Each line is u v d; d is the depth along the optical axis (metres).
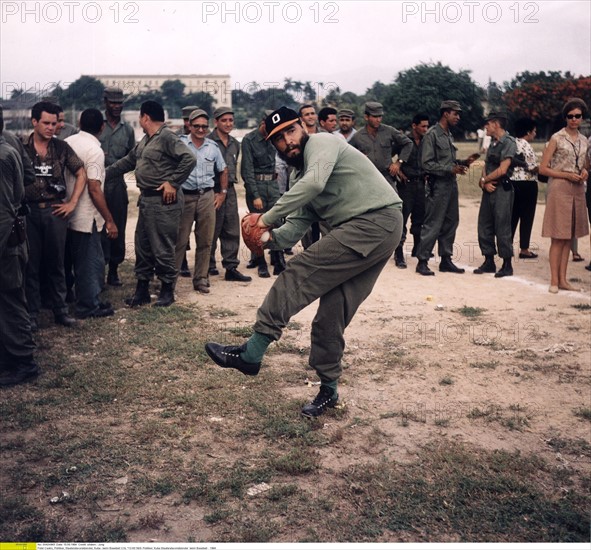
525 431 4.47
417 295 7.95
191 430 4.38
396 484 3.75
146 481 3.75
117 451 4.07
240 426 4.45
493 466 3.95
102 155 6.70
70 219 6.63
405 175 9.47
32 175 5.90
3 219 4.95
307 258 4.35
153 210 7.11
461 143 20.52
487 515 3.48
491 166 8.95
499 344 6.18
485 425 4.55
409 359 5.76
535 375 5.45
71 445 4.15
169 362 5.59
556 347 6.04
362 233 4.32
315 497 3.63
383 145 9.05
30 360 5.23
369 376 5.40
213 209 7.90
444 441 4.28
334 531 3.34
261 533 3.29
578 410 4.80
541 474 3.92
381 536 3.30
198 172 7.73
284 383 5.21
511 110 15.66
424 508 3.54
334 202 4.39
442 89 16.00
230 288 8.27
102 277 6.92
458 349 6.05
